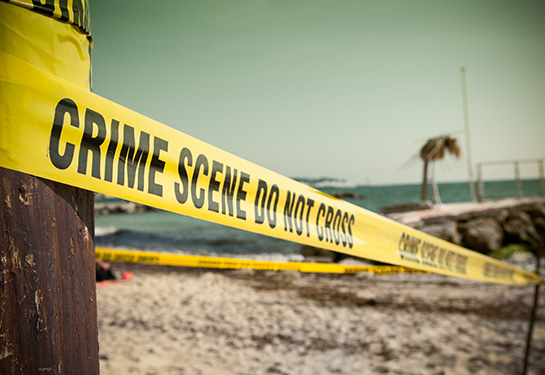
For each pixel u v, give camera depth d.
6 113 0.82
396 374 4.21
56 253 0.89
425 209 14.39
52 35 0.89
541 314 6.40
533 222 17.12
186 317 6.09
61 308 0.90
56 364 0.88
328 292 8.22
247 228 1.41
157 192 1.13
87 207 0.99
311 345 5.07
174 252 17.81
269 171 1.54
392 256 2.23
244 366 4.39
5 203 0.81
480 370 4.31
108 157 1.01
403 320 6.18
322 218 1.80
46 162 0.88
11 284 0.81
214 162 1.31
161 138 1.15
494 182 102.06
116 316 5.97
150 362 4.31
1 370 0.80
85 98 0.96
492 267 3.23
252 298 7.57
